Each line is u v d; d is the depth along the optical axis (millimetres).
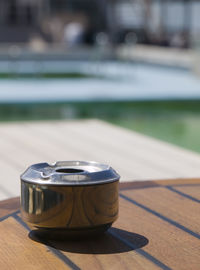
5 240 728
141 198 926
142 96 4711
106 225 721
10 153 1933
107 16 10875
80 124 2623
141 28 10016
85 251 695
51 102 4465
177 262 672
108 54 8523
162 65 7953
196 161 1821
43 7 11234
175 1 9156
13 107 4410
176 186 1001
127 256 685
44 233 719
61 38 10555
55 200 700
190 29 8789
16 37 11234
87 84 5855
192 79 6391
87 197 703
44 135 2316
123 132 2406
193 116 3889
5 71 7309
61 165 746
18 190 1412
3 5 11383
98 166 740
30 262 667
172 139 2807
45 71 7312
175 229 779
